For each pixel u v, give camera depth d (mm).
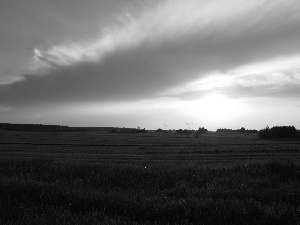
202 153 39656
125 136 128125
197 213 6395
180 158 31438
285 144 58500
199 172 12102
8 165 14055
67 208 6895
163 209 6602
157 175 11414
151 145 64250
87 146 61938
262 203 7473
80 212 6480
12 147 57031
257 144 60500
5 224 5605
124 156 34875
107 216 6188
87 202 7223
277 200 7695
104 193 8102
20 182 8789
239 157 30969
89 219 5883
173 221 6188
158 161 26156
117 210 6777
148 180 10852
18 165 14078
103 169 12242
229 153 37906
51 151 47031
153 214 6457
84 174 11773
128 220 6008
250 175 11328
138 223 5910
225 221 6219
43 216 6121
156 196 7977
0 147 56750
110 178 11008
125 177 11141
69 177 11594
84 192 8109
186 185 9961
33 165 13914
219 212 6426
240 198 7953
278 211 6445
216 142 72625
